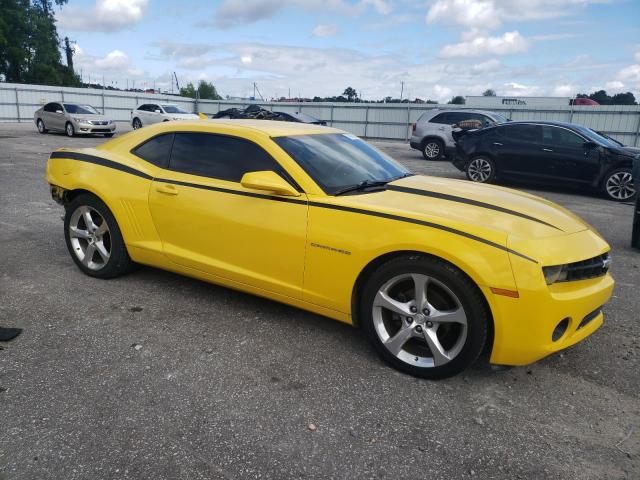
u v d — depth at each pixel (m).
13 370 3.05
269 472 2.30
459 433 2.62
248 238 3.62
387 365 3.27
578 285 2.97
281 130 3.99
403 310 3.10
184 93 71.38
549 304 2.79
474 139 12.34
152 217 4.12
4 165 12.15
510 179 11.90
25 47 53.69
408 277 3.06
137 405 2.75
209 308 4.06
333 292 3.34
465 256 2.83
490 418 2.76
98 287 4.41
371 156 4.26
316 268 3.36
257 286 3.69
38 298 4.14
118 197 4.25
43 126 23.86
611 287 3.22
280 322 3.85
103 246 4.53
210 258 3.89
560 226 3.18
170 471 2.28
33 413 2.65
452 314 2.95
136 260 4.38
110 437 2.49
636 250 6.45
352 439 2.54
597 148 10.66
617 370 3.32
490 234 2.86
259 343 3.51
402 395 2.94
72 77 61.38
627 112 25.67
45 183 9.82
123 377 3.02
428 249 2.93
